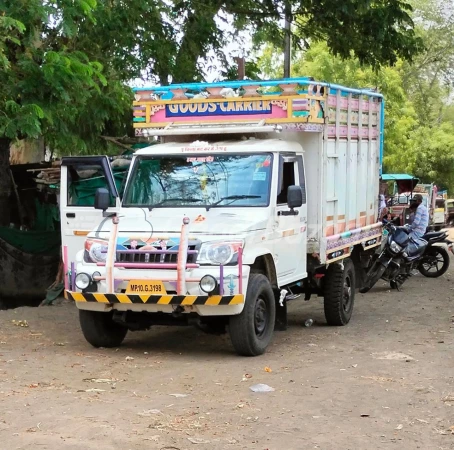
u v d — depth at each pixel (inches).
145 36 631.2
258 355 361.1
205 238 342.3
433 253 699.4
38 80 465.1
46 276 569.3
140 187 386.0
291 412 263.3
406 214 888.9
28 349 372.8
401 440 235.8
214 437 235.1
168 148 392.8
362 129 491.2
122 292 343.9
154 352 370.9
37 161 751.1
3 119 454.9
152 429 242.1
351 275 469.1
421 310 515.8
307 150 414.0
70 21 471.5
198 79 697.0
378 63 788.0
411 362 347.6
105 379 310.8
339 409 267.7
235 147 384.2
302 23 818.8
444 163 1969.7
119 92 559.5
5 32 444.8
